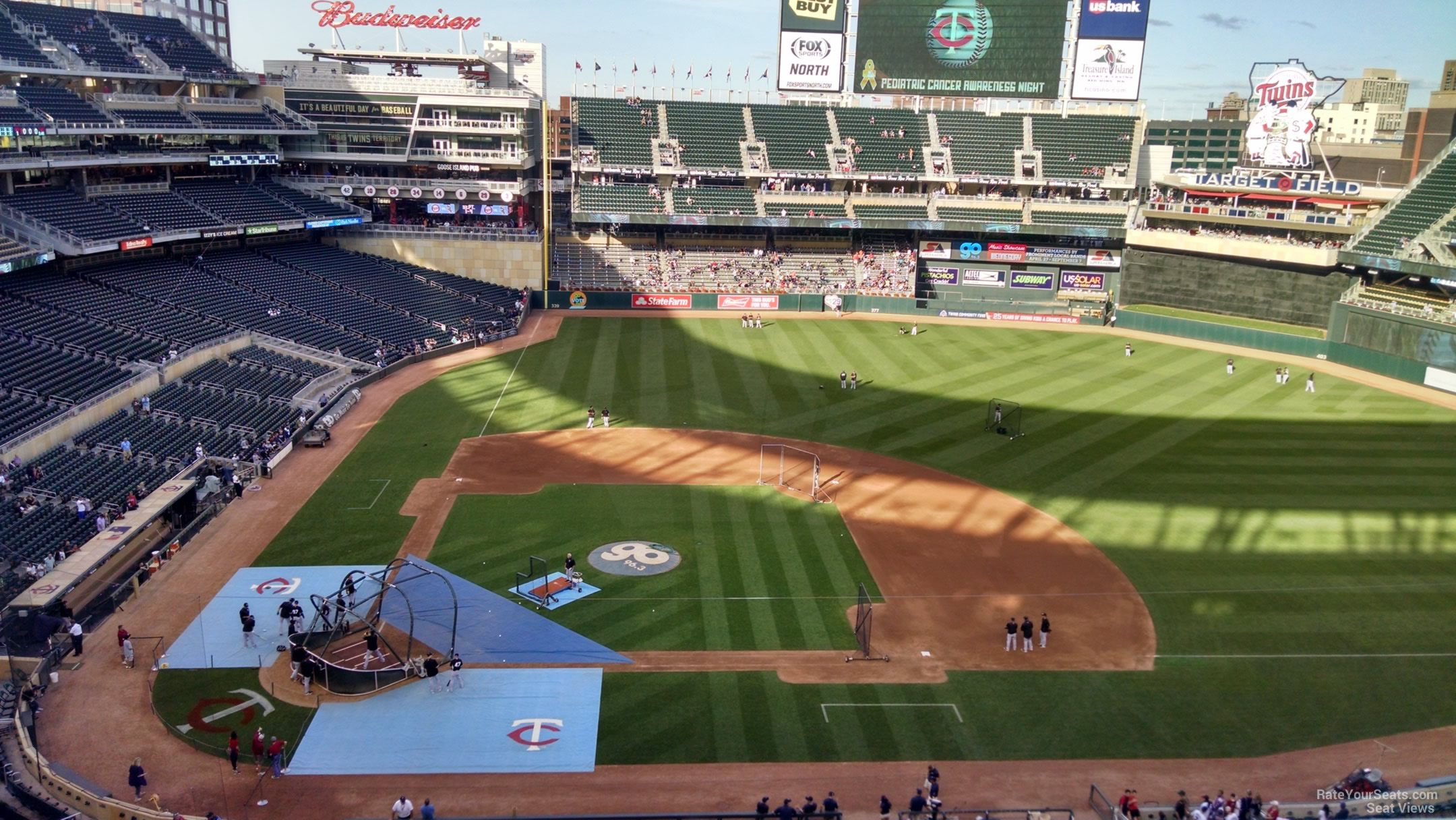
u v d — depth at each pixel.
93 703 29.77
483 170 96.88
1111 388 69.25
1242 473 51.78
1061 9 95.56
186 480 43.03
